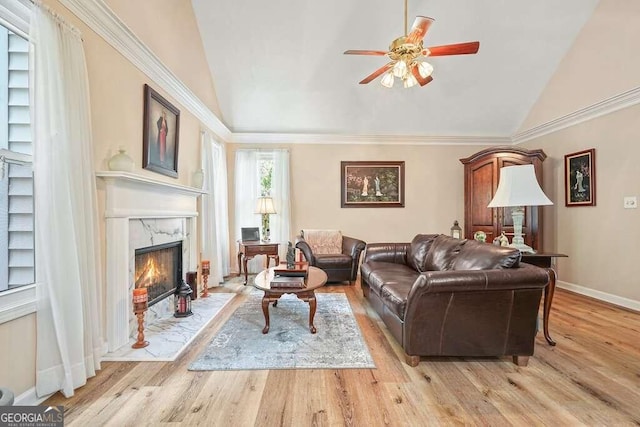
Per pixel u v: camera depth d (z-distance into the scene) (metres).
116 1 2.34
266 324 2.74
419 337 2.13
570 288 4.30
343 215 5.56
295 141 5.49
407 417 1.62
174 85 3.26
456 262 2.71
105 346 2.29
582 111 4.02
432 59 4.23
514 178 2.74
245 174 5.42
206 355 2.31
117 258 2.34
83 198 1.89
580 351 2.39
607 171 3.76
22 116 1.73
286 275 2.92
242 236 5.04
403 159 5.59
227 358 2.26
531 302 2.09
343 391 1.85
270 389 1.87
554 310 3.40
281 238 5.38
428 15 3.75
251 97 4.83
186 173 3.72
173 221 3.37
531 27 3.87
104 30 2.21
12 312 1.55
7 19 1.62
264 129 5.38
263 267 5.45
